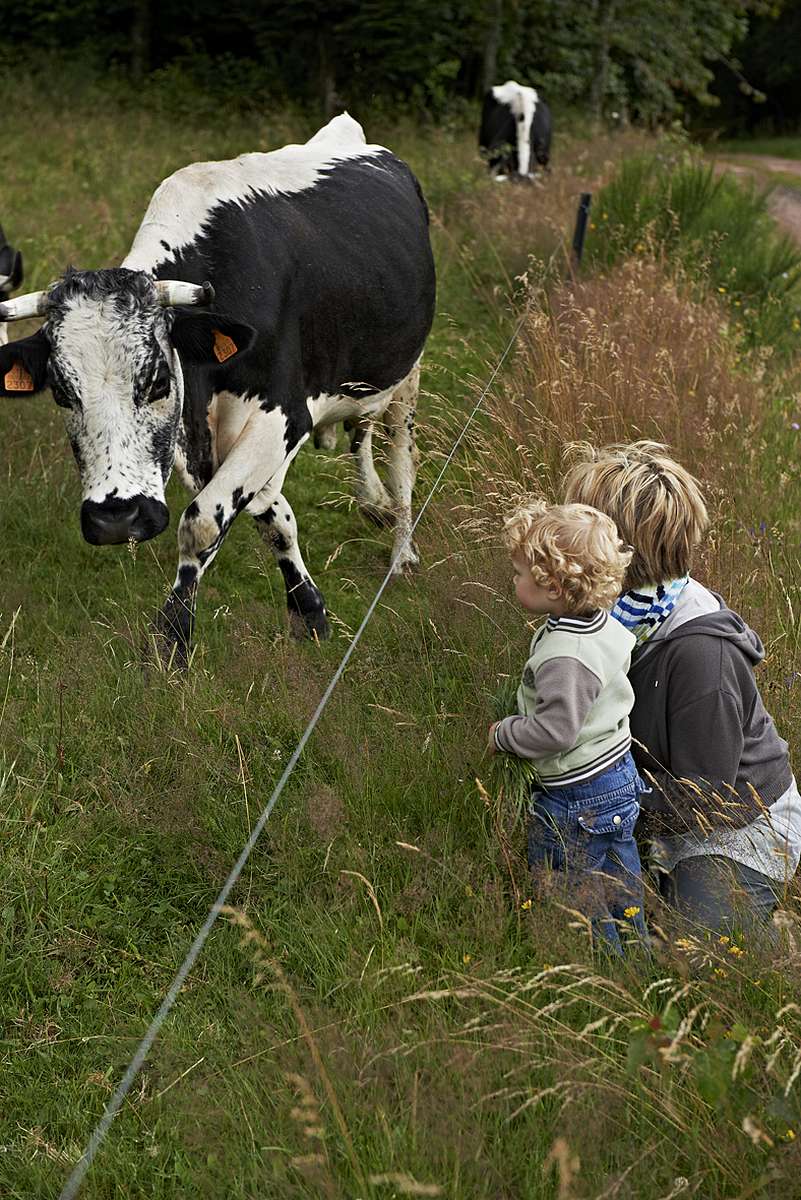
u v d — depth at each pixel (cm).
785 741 329
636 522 287
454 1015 267
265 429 431
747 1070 232
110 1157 248
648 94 2384
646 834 306
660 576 290
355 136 571
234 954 304
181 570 427
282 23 1977
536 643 288
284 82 1975
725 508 491
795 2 3356
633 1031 228
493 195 1123
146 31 2053
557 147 1742
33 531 533
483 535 459
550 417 527
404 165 564
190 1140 243
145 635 434
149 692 391
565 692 271
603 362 563
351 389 492
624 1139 229
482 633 410
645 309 660
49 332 367
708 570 404
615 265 847
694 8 2297
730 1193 220
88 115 1686
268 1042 265
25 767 370
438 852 318
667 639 290
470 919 295
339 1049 245
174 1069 267
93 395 363
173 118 1781
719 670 284
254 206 435
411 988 271
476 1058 239
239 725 377
